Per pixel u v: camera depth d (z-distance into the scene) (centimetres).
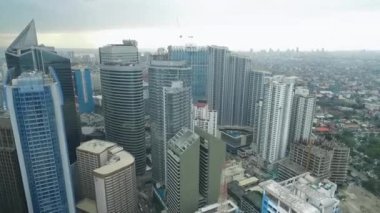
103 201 16138
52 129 13300
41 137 13088
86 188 19212
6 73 17575
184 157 14650
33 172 13350
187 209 15875
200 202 16788
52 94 12988
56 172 13888
